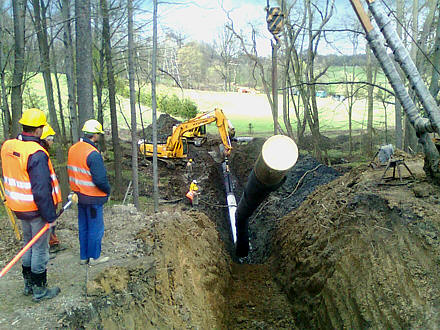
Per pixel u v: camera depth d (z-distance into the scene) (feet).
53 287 16.15
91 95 34.32
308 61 79.56
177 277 20.77
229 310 27.81
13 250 21.29
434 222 20.85
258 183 31.35
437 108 22.47
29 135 14.53
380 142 94.38
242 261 43.93
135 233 24.47
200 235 29.71
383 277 20.39
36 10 45.32
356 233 24.79
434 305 17.35
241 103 168.25
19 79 38.81
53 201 15.24
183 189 59.77
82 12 32.83
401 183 27.55
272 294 30.83
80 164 17.47
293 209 45.91
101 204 18.44
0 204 31.45
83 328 14.44
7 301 15.56
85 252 18.86
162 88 147.64
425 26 57.88
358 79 99.45
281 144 27.71
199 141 83.41
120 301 16.24
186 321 18.81
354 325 20.52
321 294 24.81
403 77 62.64
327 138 99.45
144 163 70.23
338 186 34.37
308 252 29.32
